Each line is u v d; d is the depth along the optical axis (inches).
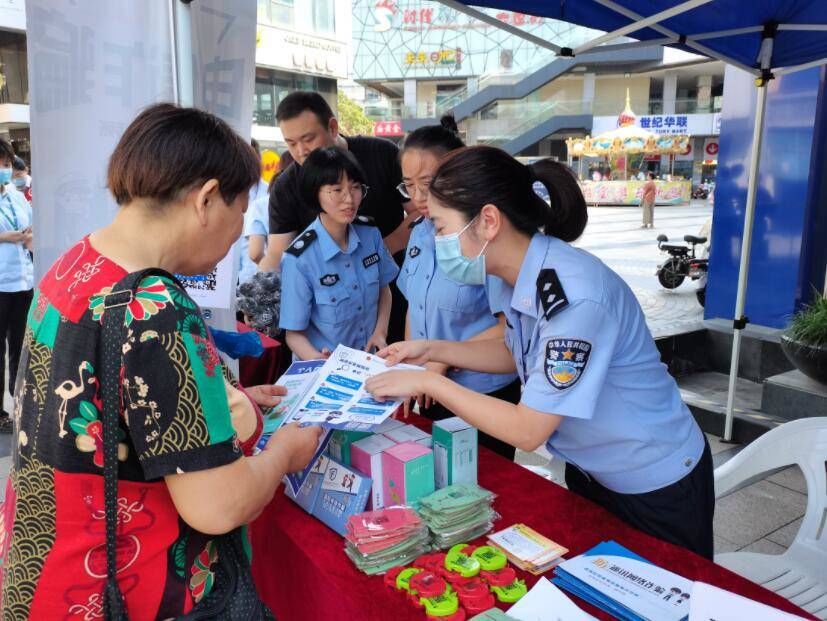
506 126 937.5
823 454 61.6
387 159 108.3
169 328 29.9
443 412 80.4
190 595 33.9
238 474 31.9
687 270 279.6
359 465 49.0
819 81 148.1
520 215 44.8
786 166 157.1
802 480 116.3
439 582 39.8
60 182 66.2
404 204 111.7
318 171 78.4
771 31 108.3
